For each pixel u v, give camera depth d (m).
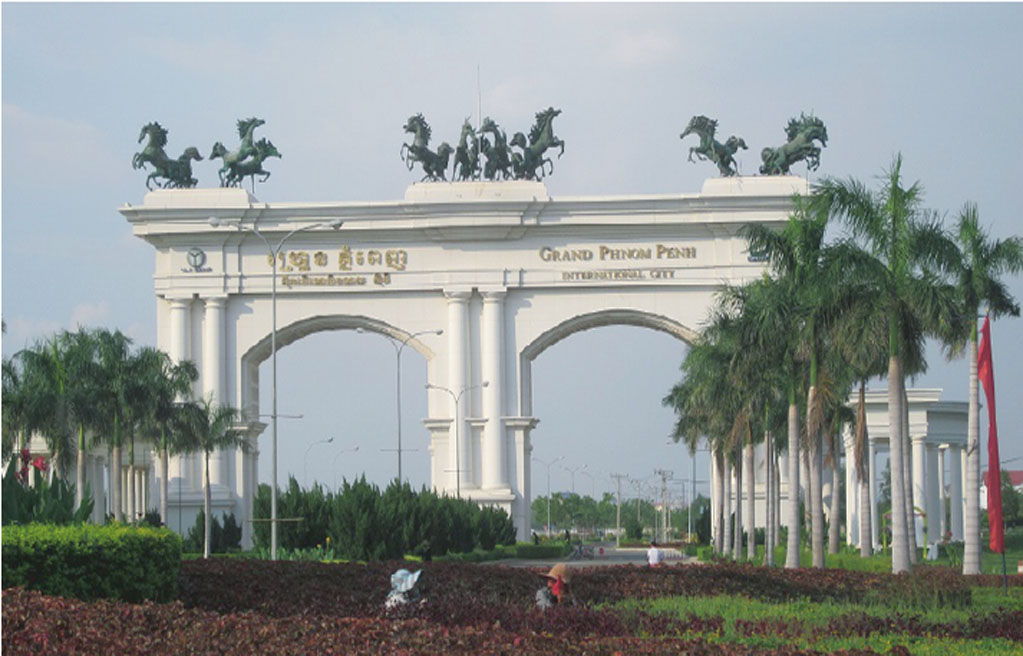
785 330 56.28
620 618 30.66
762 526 118.00
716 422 76.19
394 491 76.94
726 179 93.00
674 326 93.88
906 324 50.53
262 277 95.19
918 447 100.19
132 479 96.06
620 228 93.69
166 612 22.78
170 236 94.81
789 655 23.03
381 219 94.50
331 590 36.22
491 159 95.81
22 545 26.73
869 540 67.31
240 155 95.81
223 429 87.69
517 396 94.81
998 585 46.53
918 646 28.08
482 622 26.94
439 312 95.25
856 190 50.28
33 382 79.19
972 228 53.72
